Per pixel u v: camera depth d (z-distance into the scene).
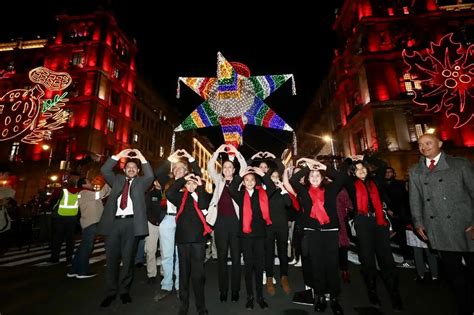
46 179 26.81
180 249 3.83
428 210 3.49
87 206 5.78
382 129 22.89
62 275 5.80
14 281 5.34
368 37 25.19
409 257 6.60
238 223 4.35
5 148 28.72
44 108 27.98
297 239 6.16
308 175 4.48
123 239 4.35
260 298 3.96
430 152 3.54
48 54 30.61
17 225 9.83
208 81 6.26
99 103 28.73
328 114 35.28
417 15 24.28
